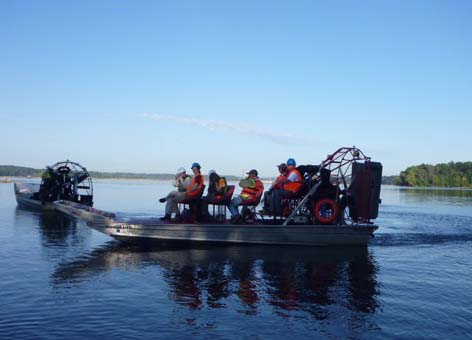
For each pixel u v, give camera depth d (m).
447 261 11.28
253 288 8.34
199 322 6.49
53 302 7.37
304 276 9.38
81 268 9.86
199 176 12.81
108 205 30.36
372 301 7.63
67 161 24.78
